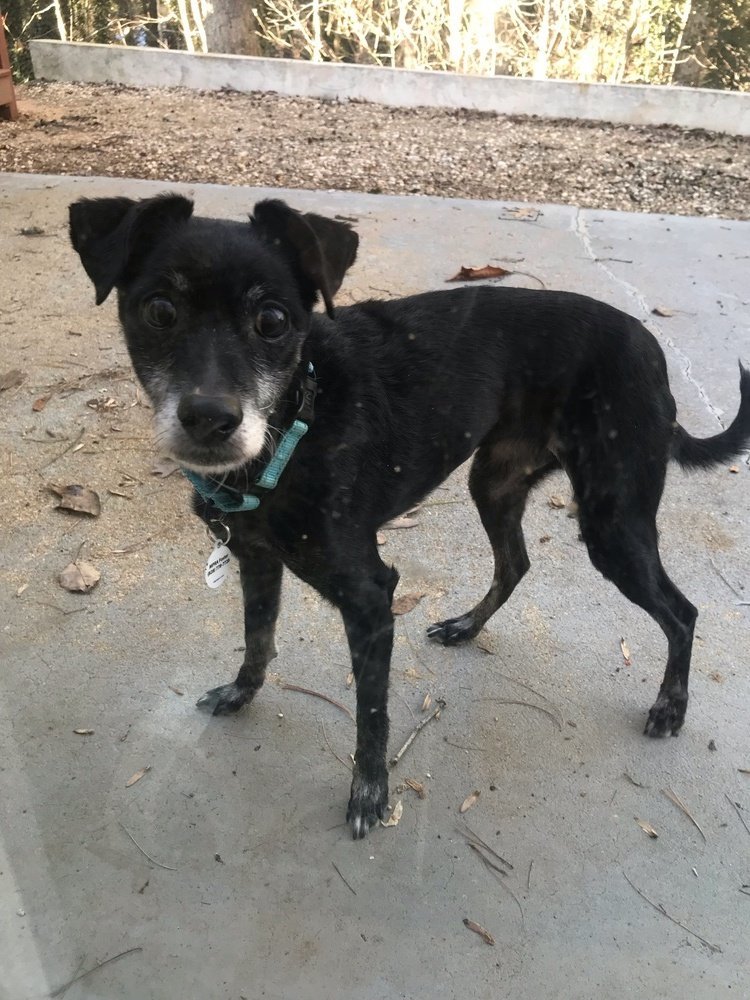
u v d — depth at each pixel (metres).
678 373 0.87
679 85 2.02
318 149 1.57
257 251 0.40
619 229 1.22
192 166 1.44
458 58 2.22
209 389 0.38
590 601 0.62
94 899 0.41
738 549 0.66
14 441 0.75
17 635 0.56
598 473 0.51
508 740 0.51
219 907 0.41
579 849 0.44
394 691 0.54
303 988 0.38
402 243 1.12
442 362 0.49
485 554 0.67
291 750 0.50
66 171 1.40
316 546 0.44
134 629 0.57
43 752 0.48
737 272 1.09
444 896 0.42
